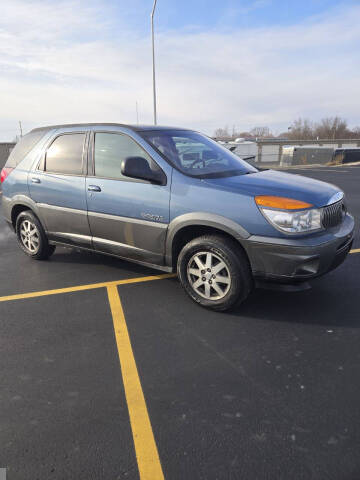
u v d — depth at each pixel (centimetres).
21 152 475
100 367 256
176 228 332
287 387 232
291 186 318
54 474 172
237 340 289
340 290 379
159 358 266
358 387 231
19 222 492
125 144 371
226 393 228
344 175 1741
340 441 189
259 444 188
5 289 398
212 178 333
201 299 338
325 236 298
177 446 188
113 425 202
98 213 389
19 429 200
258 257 298
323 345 280
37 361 264
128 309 345
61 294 382
